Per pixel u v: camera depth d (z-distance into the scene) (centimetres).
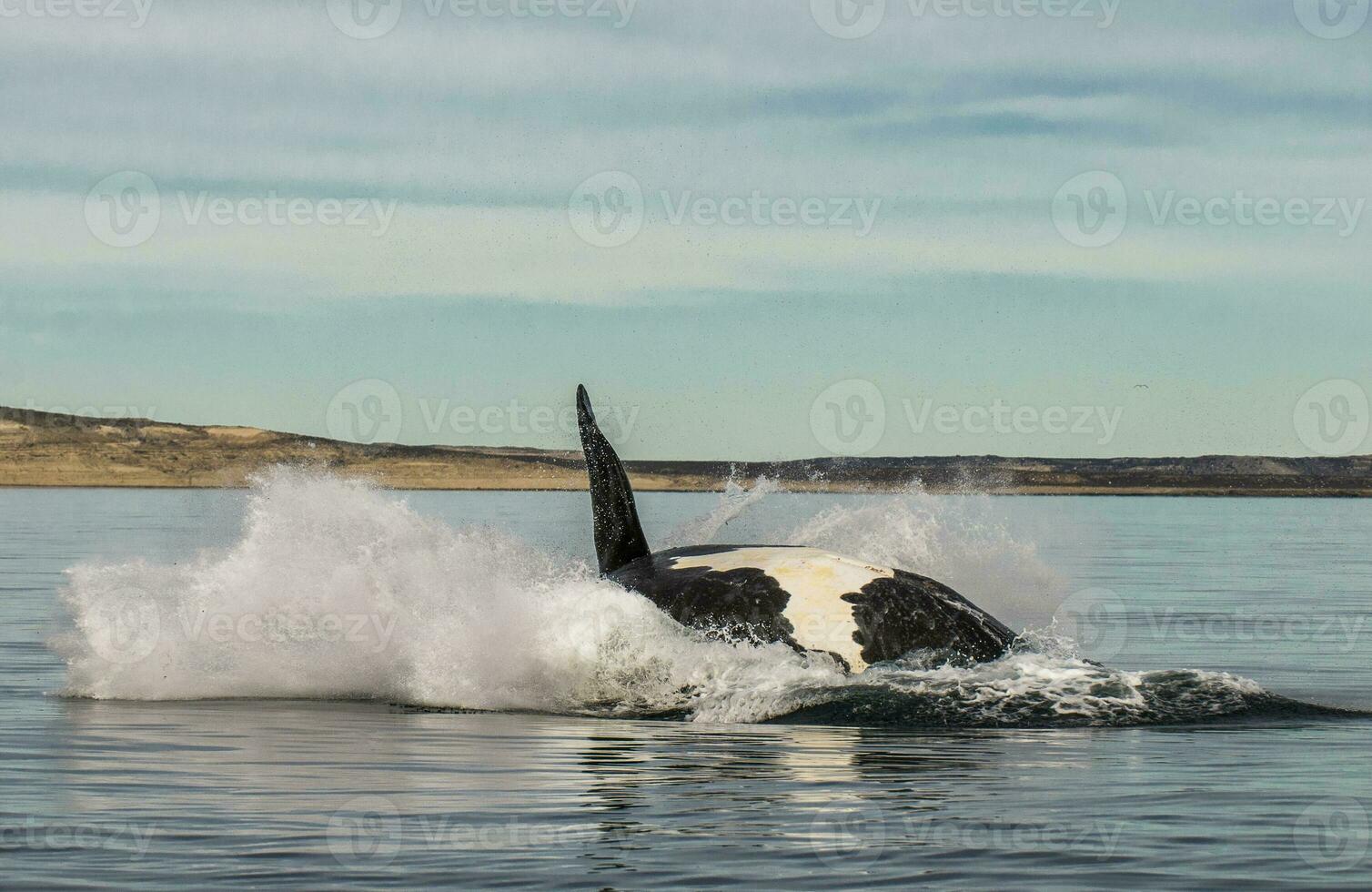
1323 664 6625
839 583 5647
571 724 4925
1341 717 4997
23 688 5647
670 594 5772
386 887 2836
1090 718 4844
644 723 4969
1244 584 10962
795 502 19338
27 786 3772
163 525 17788
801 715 4972
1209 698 5109
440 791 3709
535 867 2964
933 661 5381
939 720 4828
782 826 3319
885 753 4288
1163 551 15300
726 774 3944
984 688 5122
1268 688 5853
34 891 2795
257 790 3722
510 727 4819
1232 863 3041
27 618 8038
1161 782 3853
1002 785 3806
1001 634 5662
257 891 2802
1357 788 3772
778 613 5525
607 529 6500
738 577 5750
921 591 5678
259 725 4844
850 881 2891
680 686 5359
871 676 5259
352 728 4791
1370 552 15475
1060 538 17712
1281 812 3500
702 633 5516
